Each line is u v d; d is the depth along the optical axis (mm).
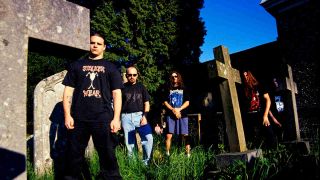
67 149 2953
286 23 6820
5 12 2150
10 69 2125
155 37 15422
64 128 5496
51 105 5395
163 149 6020
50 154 5184
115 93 3062
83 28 2619
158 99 14430
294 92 5891
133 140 5137
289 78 5719
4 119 2055
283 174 3113
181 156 4316
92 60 3137
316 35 6176
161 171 3844
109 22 15750
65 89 3033
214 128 7453
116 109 3008
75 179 2920
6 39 2129
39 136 5082
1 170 1998
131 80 5246
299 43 6480
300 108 6109
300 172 3008
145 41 15641
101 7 16688
